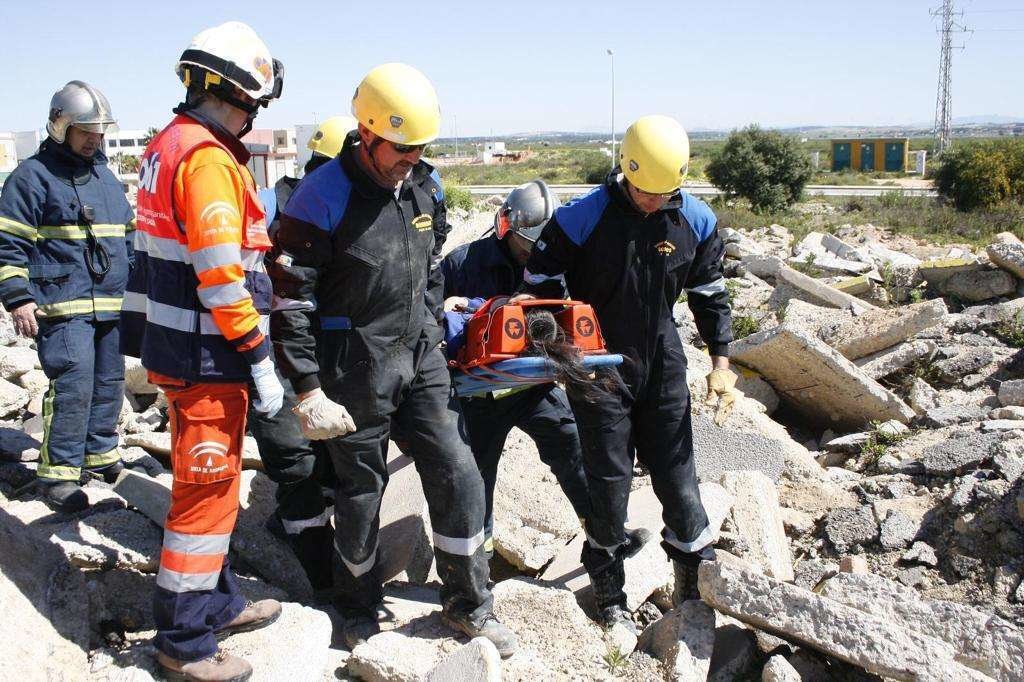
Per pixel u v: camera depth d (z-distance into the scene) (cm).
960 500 480
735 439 595
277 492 402
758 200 3102
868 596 354
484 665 287
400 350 329
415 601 394
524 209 430
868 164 6519
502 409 412
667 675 341
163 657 298
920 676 299
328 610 386
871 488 545
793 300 951
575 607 370
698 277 388
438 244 362
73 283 425
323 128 457
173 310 283
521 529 493
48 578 320
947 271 1027
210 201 270
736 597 344
